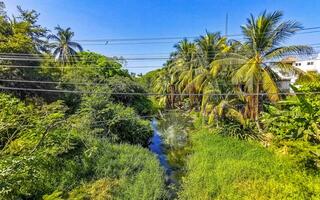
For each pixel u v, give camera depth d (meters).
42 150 6.94
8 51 16.45
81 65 31.27
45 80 18.86
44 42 21.30
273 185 10.57
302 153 12.15
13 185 5.38
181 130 24.14
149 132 21.09
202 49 26.05
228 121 20.66
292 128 13.74
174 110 35.34
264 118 17.58
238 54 19.23
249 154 14.86
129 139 19.23
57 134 8.17
